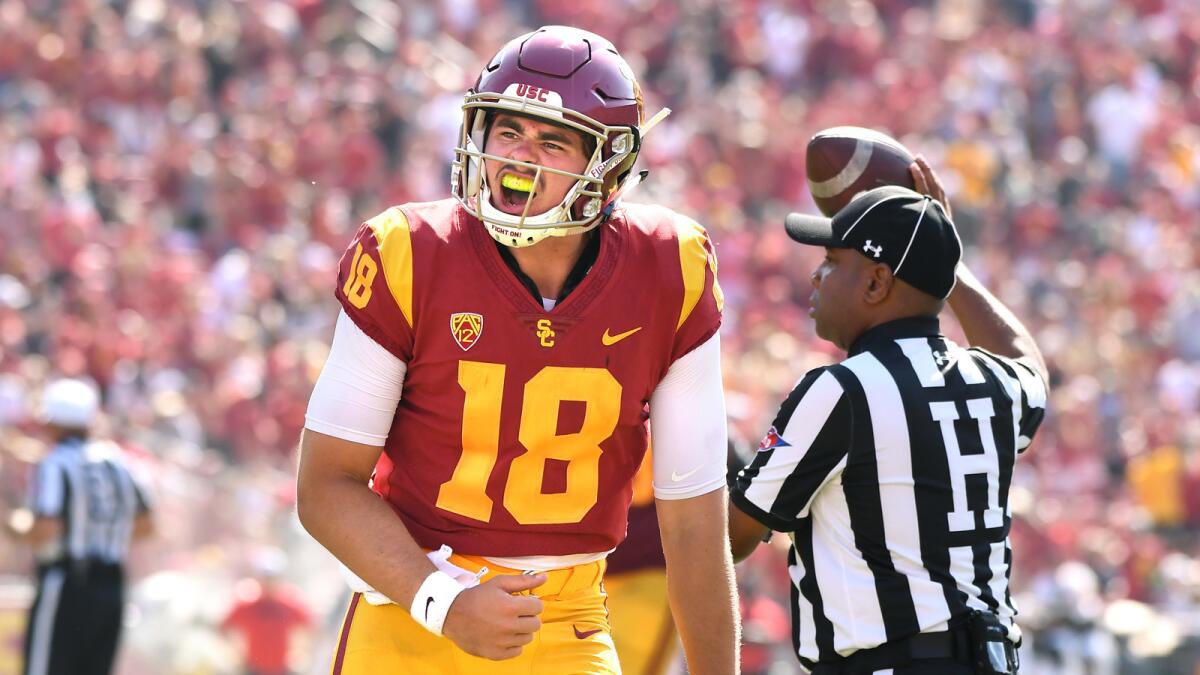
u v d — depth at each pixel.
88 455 26.44
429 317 9.43
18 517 26.52
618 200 9.74
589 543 10.04
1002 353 12.60
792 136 59.44
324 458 9.50
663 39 64.69
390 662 9.96
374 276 9.41
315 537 9.58
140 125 52.69
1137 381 51.66
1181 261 58.94
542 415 9.56
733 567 10.34
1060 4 73.00
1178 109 69.75
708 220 54.03
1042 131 66.19
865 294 11.77
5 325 41.22
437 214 9.65
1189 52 72.56
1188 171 65.62
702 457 10.04
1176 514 44.41
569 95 9.28
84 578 26.12
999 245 59.16
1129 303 55.75
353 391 9.48
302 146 52.59
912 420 11.35
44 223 45.16
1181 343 54.44
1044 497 45.25
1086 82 67.56
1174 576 40.66
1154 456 45.09
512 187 9.33
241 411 40.16
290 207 50.44
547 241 9.56
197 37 56.69
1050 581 36.81
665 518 10.18
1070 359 51.53
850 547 11.38
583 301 9.57
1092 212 61.97
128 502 26.77
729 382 38.44
